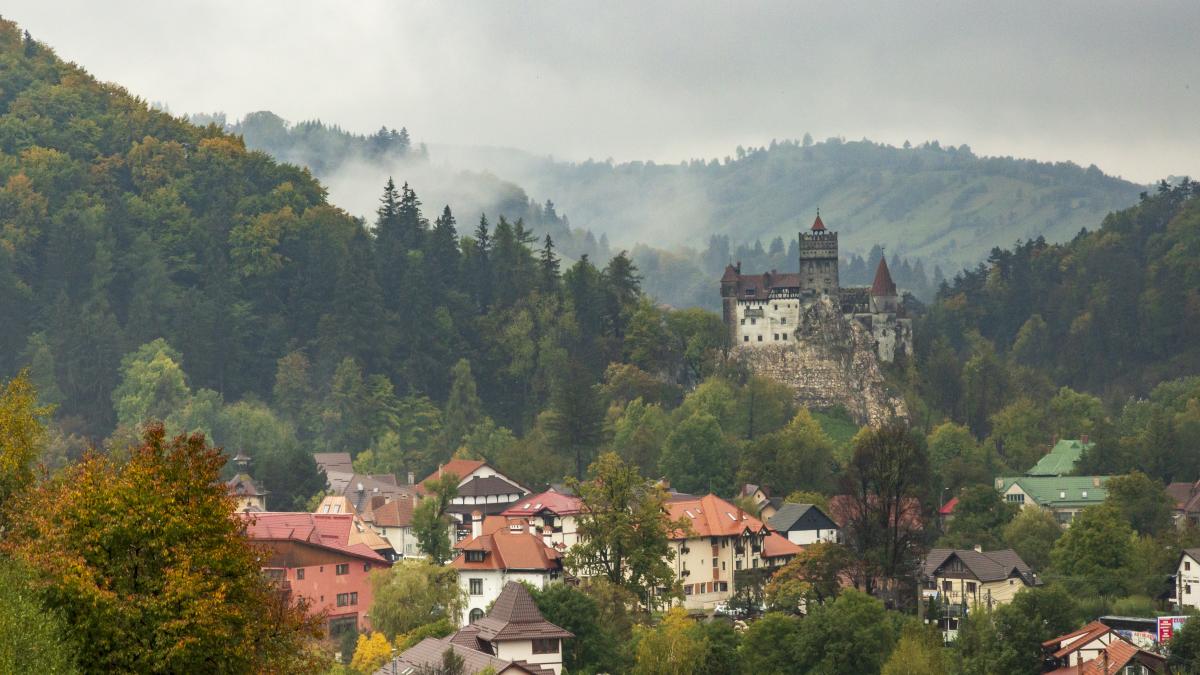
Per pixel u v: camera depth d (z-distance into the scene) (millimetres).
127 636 84625
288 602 96812
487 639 173375
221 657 87250
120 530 86562
